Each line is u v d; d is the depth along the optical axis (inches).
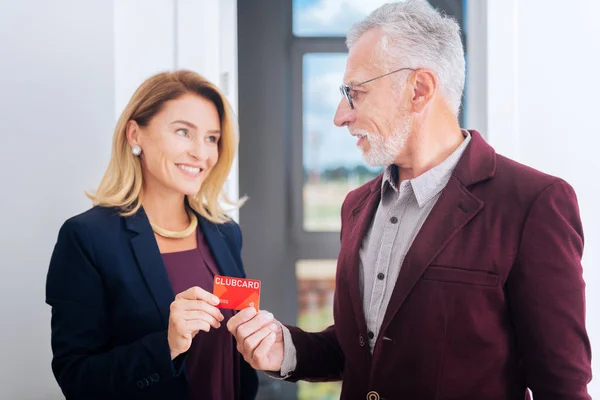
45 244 72.5
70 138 73.0
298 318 100.1
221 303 50.7
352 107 47.6
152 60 79.0
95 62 73.8
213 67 82.4
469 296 42.6
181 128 53.6
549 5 81.0
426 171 46.8
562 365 40.5
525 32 81.4
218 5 83.4
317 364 53.9
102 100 74.1
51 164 72.6
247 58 97.2
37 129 72.1
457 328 42.9
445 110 46.6
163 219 56.2
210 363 53.7
